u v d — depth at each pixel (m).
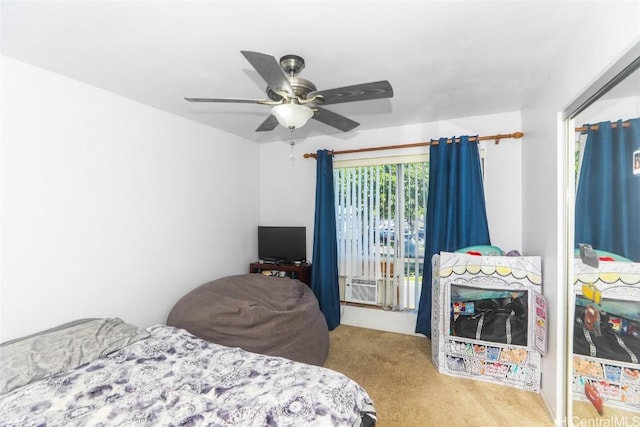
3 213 1.76
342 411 1.33
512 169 2.86
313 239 3.68
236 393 1.45
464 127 3.03
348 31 1.54
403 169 3.34
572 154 1.75
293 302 2.73
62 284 2.02
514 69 1.97
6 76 1.77
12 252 1.79
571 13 1.41
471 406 2.07
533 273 2.24
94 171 2.21
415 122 3.19
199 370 1.68
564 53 1.71
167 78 2.09
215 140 3.33
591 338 1.60
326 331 2.80
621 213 1.36
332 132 3.56
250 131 3.49
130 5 1.33
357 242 3.55
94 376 1.59
